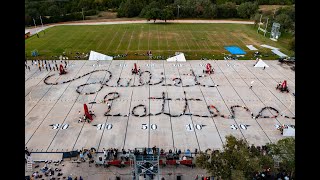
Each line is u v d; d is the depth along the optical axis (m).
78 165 39.22
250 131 46.91
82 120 49.47
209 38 101.94
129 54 83.50
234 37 103.56
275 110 53.22
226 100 56.78
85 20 135.88
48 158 40.34
